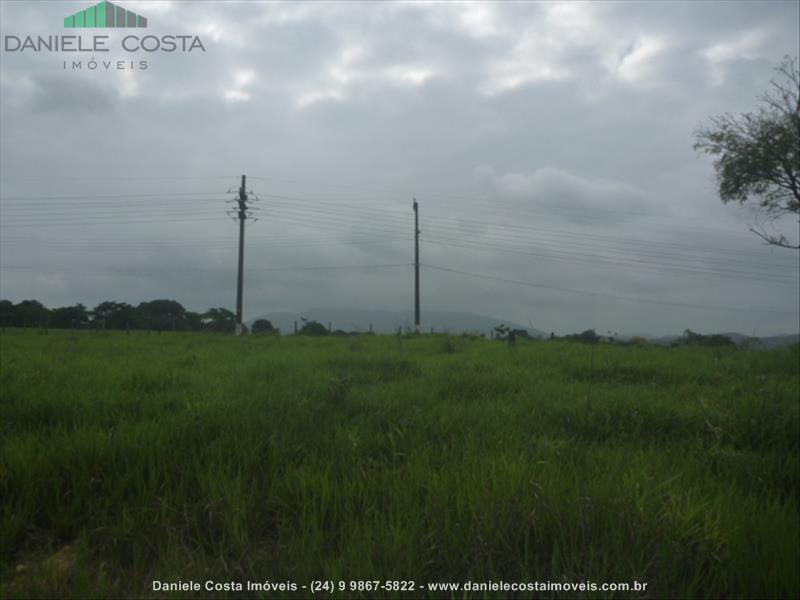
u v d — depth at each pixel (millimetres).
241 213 37719
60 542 3309
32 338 18797
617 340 23031
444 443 4688
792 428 5328
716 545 2893
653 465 4164
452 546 2926
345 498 3490
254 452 4223
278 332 30344
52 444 4258
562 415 5898
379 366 9953
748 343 19547
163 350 14375
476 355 13180
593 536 2939
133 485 3797
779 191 21547
